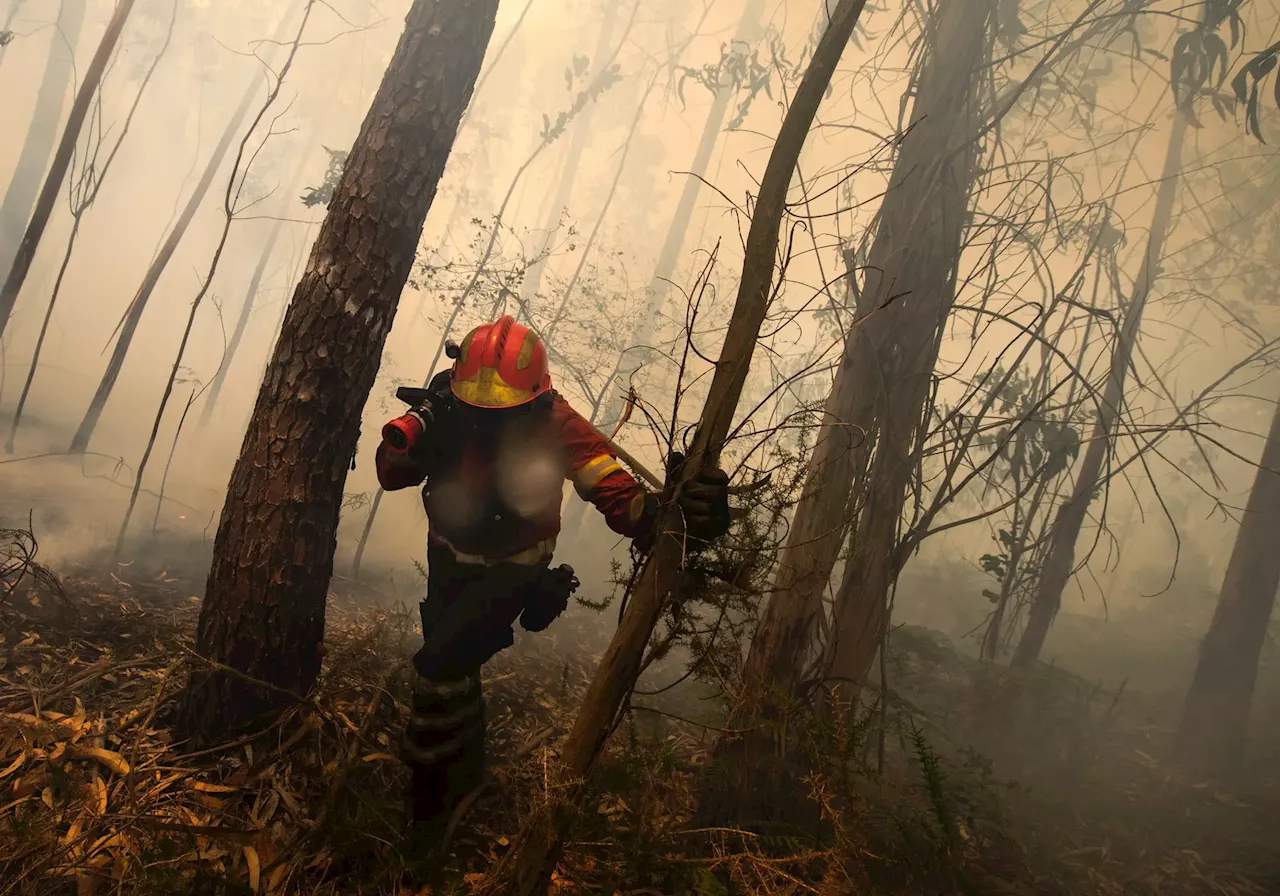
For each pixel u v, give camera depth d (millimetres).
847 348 2994
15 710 2625
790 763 2766
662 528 1648
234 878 2104
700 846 2594
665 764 2377
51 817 2123
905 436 2943
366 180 2787
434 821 2420
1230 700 5656
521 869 1730
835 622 2914
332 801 2373
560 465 2293
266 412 2734
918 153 3051
